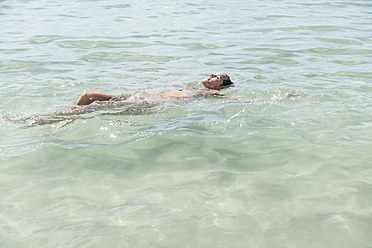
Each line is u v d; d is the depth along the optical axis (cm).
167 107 450
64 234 217
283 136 365
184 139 356
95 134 366
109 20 1042
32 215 235
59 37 852
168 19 1062
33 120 386
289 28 954
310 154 325
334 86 543
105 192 263
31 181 276
